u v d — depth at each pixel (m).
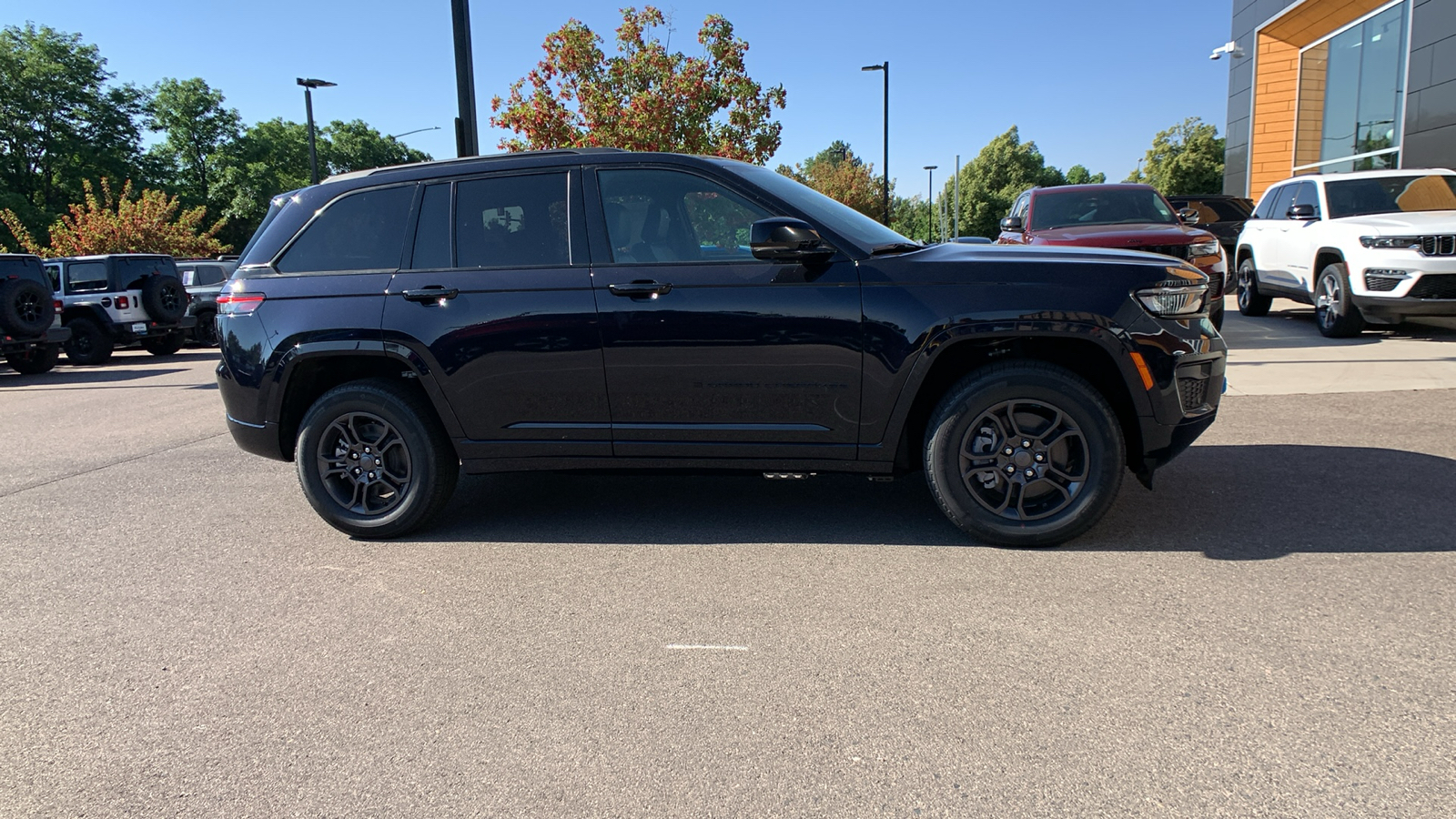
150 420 8.23
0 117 45.59
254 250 4.36
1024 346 3.74
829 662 2.82
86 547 4.32
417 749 2.41
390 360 4.20
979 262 3.65
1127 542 3.76
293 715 2.62
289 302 4.20
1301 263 10.20
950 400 3.65
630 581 3.59
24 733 2.57
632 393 3.90
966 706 2.52
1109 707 2.48
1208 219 16.06
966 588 3.36
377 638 3.14
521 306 3.94
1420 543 3.58
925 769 2.22
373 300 4.09
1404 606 3.02
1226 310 13.82
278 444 4.34
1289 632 2.87
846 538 3.99
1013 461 3.68
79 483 5.67
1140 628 2.95
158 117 54.53
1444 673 2.57
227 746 2.46
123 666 2.98
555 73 15.11
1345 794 2.05
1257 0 20.42
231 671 2.92
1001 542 3.75
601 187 4.00
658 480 5.17
